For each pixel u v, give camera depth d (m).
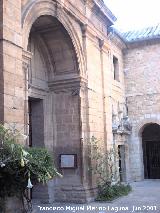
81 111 13.41
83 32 13.91
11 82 8.45
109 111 16.06
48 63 13.65
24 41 9.51
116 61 19.73
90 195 13.16
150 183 19.03
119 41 19.39
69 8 12.48
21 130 8.67
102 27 16.00
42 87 13.42
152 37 19.95
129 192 15.45
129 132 20.09
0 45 8.27
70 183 13.24
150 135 22.03
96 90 14.84
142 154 20.45
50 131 13.70
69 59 13.38
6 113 8.15
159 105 19.91
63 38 12.77
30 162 6.95
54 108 13.78
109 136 15.69
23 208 7.91
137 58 20.70
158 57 20.19
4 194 7.25
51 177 7.52
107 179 14.20
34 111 13.66
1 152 6.73
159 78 20.06
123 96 20.36
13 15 8.78
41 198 13.04
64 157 13.41
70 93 13.57
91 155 13.44
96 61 15.12
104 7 15.33
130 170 20.03
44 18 11.46
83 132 13.43
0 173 6.88
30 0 9.98
